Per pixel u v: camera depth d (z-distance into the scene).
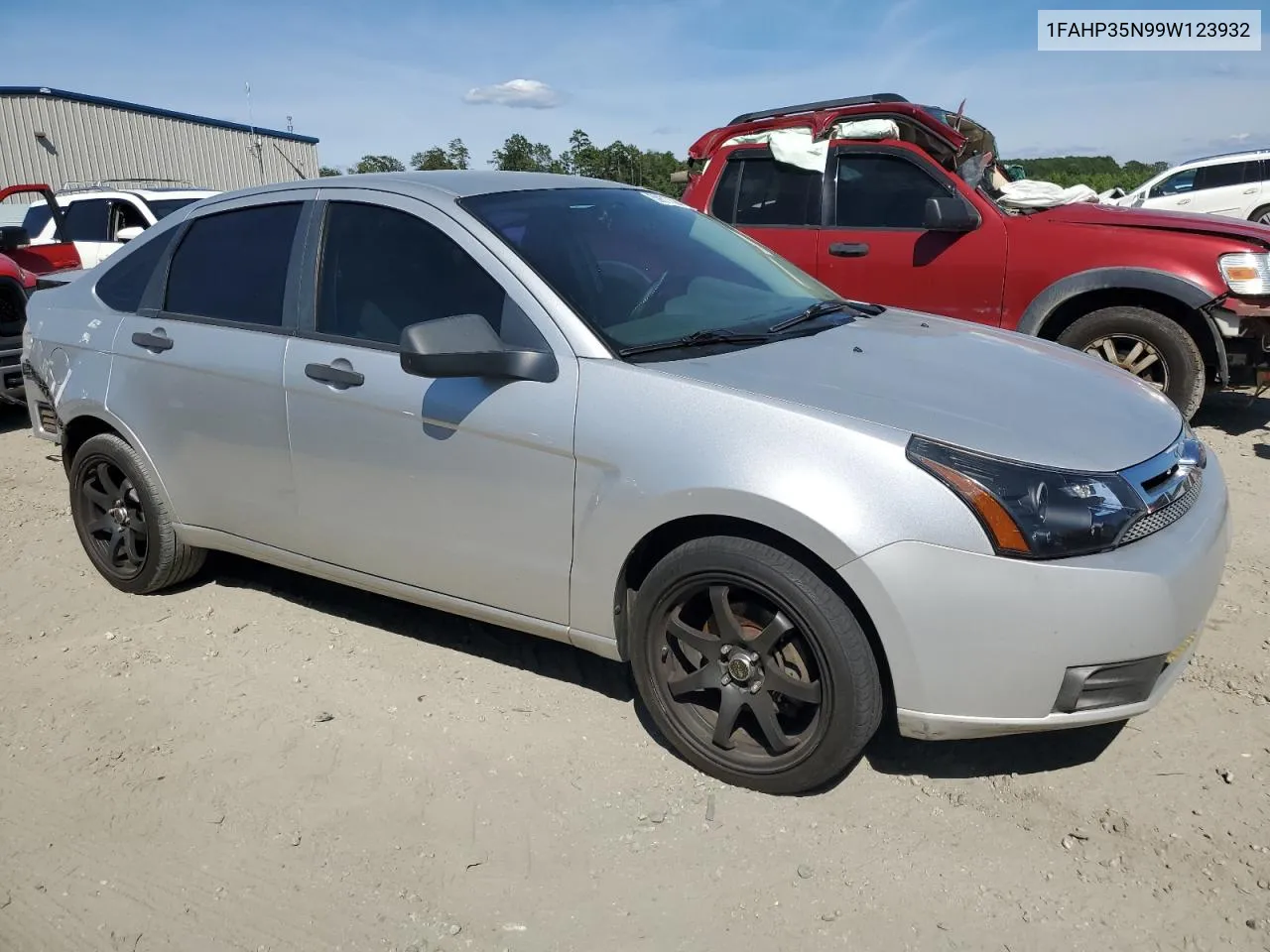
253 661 3.79
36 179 25.16
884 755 3.07
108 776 3.11
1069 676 2.52
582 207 3.65
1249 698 3.24
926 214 6.28
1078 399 2.98
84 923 2.53
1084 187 6.93
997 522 2.48
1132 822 2.72
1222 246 5.68
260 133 31.50
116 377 4.09
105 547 4.43
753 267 3.89
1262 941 2.32
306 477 3.56
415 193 3.45
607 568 2.95
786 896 2.52
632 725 3.27
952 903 2.47
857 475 2.55
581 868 2.65
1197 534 2.72
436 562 3.33
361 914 2.52
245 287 3.78
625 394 2.87
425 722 3.33
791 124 6.98
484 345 2.96
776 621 2.74
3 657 3.89
